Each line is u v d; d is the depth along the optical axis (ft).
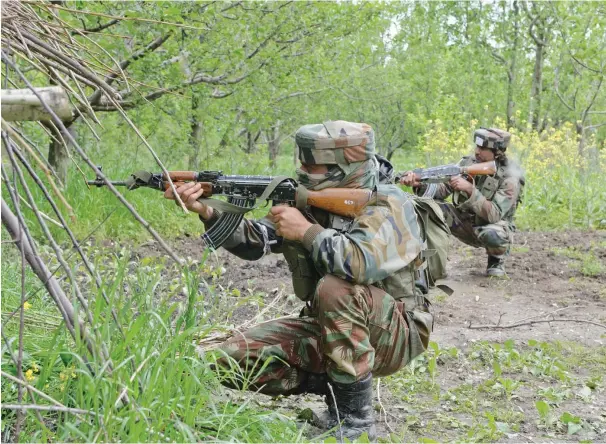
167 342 10.61
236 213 11.17
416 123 59.31
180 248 25.64
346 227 11.21
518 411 13.46
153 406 9.10
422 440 10.89
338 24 33.19
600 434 12.55
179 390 9.58
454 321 19.30
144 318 9.53
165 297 12.22
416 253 11.10
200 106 32.89
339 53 41.88
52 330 12.39
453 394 14.07
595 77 52.75
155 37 25.70
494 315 20.02
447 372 15.34
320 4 31.89
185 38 27.84
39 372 10.46
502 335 18.12
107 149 33.91
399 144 72.90
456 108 64.18
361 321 10.93
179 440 9.11
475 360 16.06
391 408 13.29
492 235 23.25
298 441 10.11
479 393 14.23
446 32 68.03
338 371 11.02
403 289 11.50
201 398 9.71
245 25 30.14
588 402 13.99
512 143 41.27
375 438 11.35
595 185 37.83
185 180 11.28
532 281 23.82
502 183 23.70
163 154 36.17
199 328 10.51
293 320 11.68
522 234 31.86
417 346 11.71
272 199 11.25
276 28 30.91
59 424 8.89
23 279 8.29
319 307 10.89
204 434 9.53
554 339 17.93
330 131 11.16
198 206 11.38
